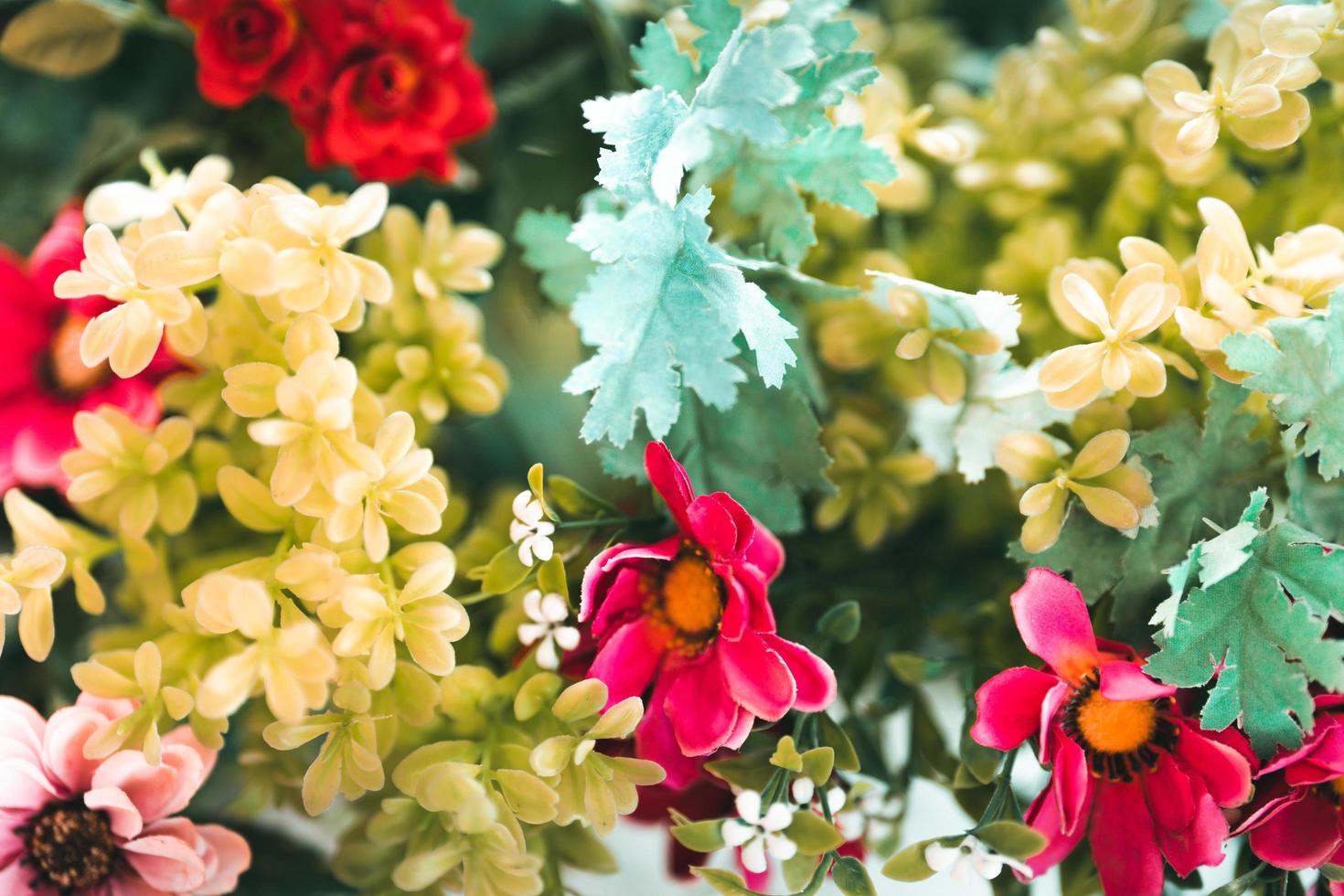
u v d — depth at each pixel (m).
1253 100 0.51
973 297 0.51
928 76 0.63
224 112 0.59
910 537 0.59
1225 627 0.50
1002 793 0.51
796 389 0.54
